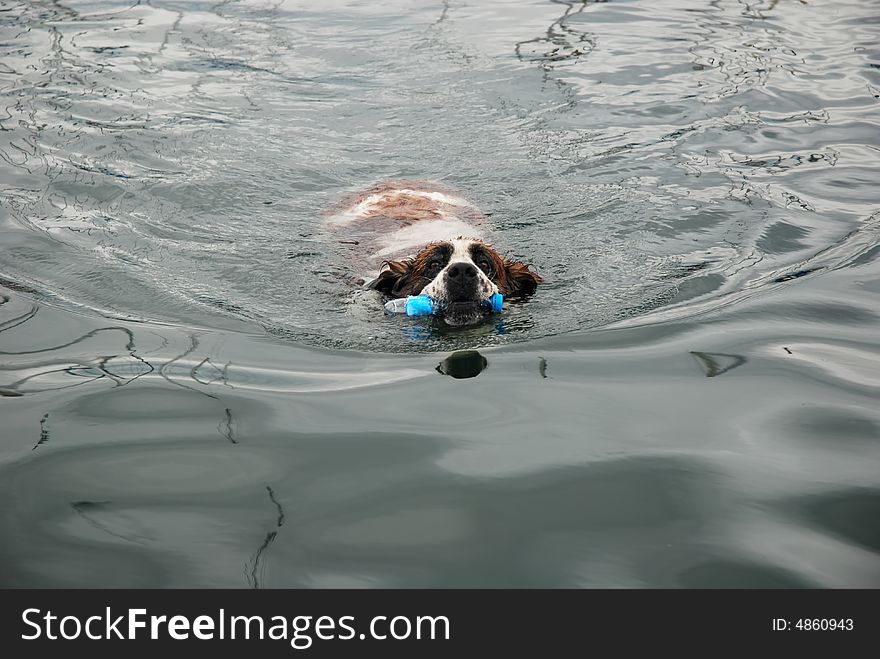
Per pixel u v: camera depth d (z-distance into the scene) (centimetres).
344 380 548
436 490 429
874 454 456
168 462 454
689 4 1481
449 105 1109
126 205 844
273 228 821
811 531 399
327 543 393
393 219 845
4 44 1285
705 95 1115
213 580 370
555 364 566
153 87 1146
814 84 1140
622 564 379
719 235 773
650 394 521
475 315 648
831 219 791
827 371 544
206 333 615
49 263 718
